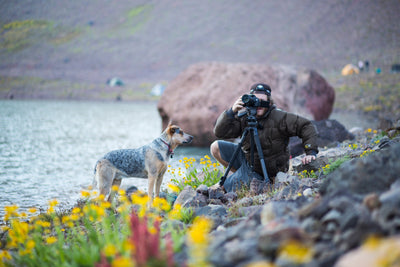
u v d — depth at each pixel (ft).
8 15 333.42
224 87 50.42
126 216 14.40
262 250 8.70
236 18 314.14
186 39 284.82
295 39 265.54
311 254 8.45
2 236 17.29
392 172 10.89
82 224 18.20
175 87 54.24
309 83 58.18
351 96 114.52
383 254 7.12
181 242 11.12
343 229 9.04
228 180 19.69
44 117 89.56
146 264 8.68
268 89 19.12
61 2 365.40
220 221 14.30
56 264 11.37
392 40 234.99
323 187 12.16
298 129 18.62
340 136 38.06
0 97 151.84
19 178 32.81
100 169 21.35
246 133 19.06
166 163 21.76
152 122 82.33
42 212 21.84
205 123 47.75
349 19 281.33
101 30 316.19
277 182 17.99
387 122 41.04
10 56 256.52
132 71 233.96
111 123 79.25
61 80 201.36
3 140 54.85
